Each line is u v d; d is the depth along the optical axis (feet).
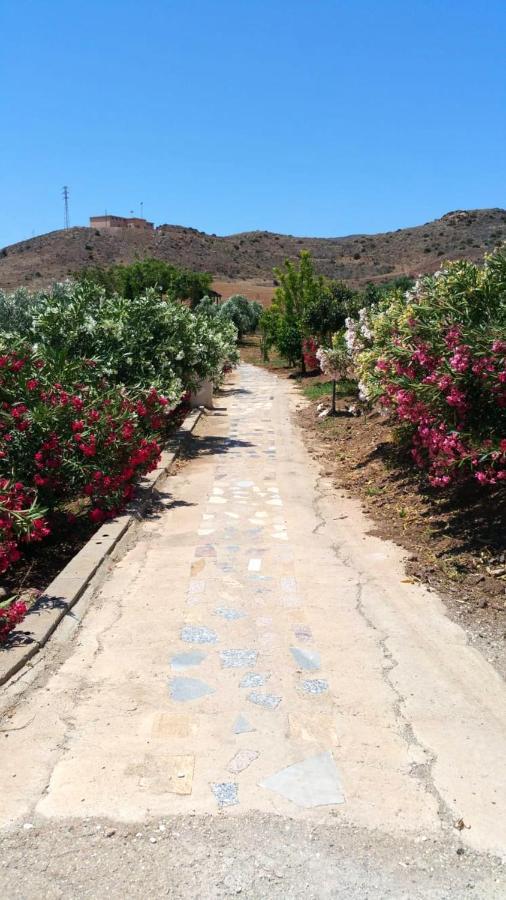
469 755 10.77
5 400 21.24
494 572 17.39
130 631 14.92
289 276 85.66
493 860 8.73
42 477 21.18
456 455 20.21
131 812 9.47
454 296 20.38
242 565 18.98
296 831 9.15
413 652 13.98
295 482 29.30
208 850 8.83
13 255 330.75
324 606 16.20
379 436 36.17
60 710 11.90
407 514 23.07
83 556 18.75
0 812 9.45
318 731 11.35
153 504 25.66
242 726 11.46
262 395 63.46
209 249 359.66
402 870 8.56
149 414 27.37
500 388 18.40
